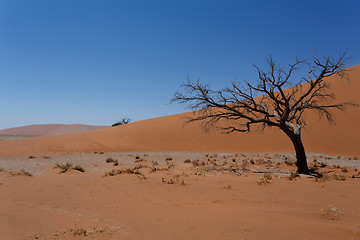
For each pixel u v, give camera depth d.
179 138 36.06
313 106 15.01
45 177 11.74
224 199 7.67
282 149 30.25
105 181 10.09
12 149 25.50
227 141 34.06
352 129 29.84
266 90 14.28
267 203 7.23
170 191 8.55
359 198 7.93
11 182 10.24
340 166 18.14
